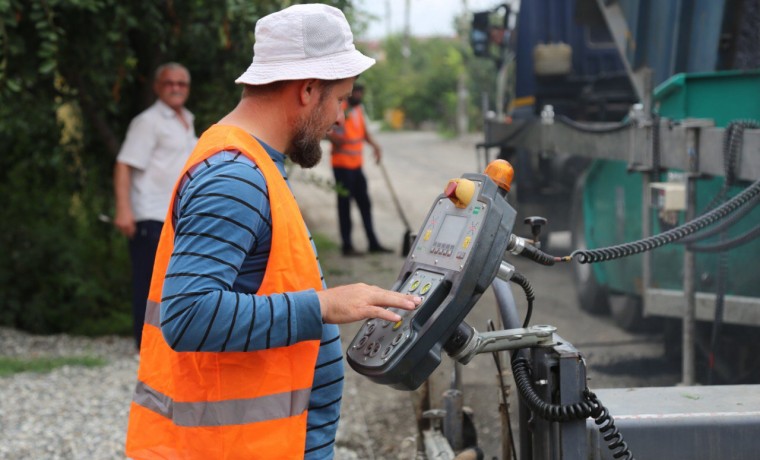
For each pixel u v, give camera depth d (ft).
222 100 21.20
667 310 13.64
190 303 5.99
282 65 6.63
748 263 12.73
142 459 6.72
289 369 6.54
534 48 27.50
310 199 44.70
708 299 12.95
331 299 6.34
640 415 6.84
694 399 7.25
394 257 30.35
